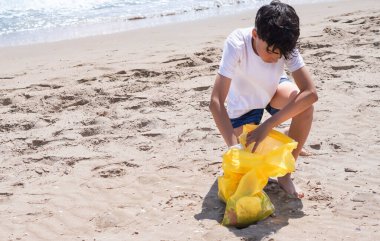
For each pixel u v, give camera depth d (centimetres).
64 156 439
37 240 319
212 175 390
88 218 342
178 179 386
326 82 587
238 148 326
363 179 370
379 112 497
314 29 854
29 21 1224
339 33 794
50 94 596
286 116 330
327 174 381
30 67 757
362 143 433
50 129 504
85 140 470
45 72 715
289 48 314
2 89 633
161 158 425
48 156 440
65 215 347
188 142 454
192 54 739
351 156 410
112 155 436
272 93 363
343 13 1010
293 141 331
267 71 350
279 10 311
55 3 1387
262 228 311
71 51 876
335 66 637
